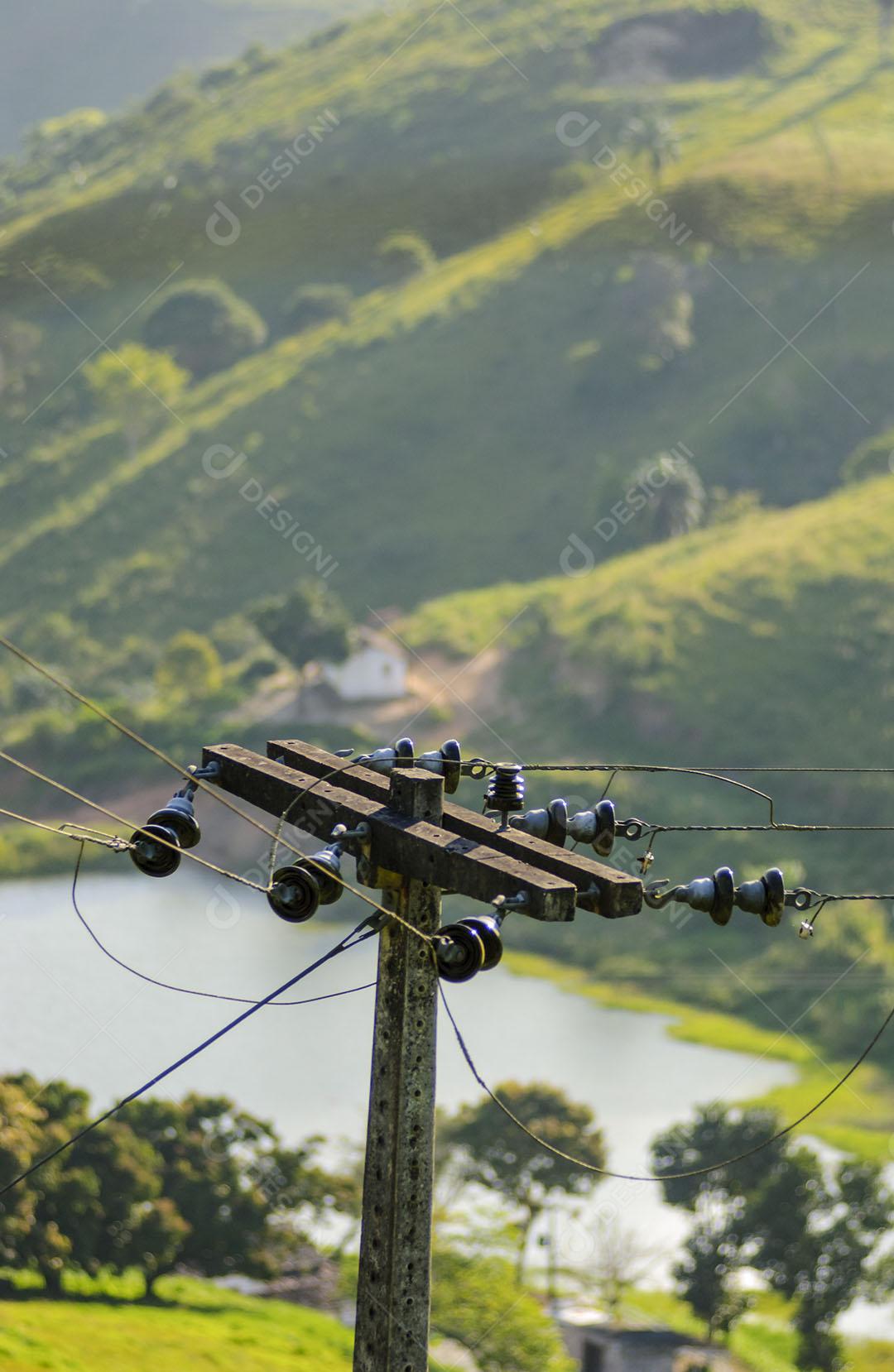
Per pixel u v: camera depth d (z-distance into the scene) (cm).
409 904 2486
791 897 2706
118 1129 12400
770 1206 12156
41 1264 11644
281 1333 11319
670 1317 12369
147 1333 10844
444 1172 13450
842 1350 11844
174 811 2566
